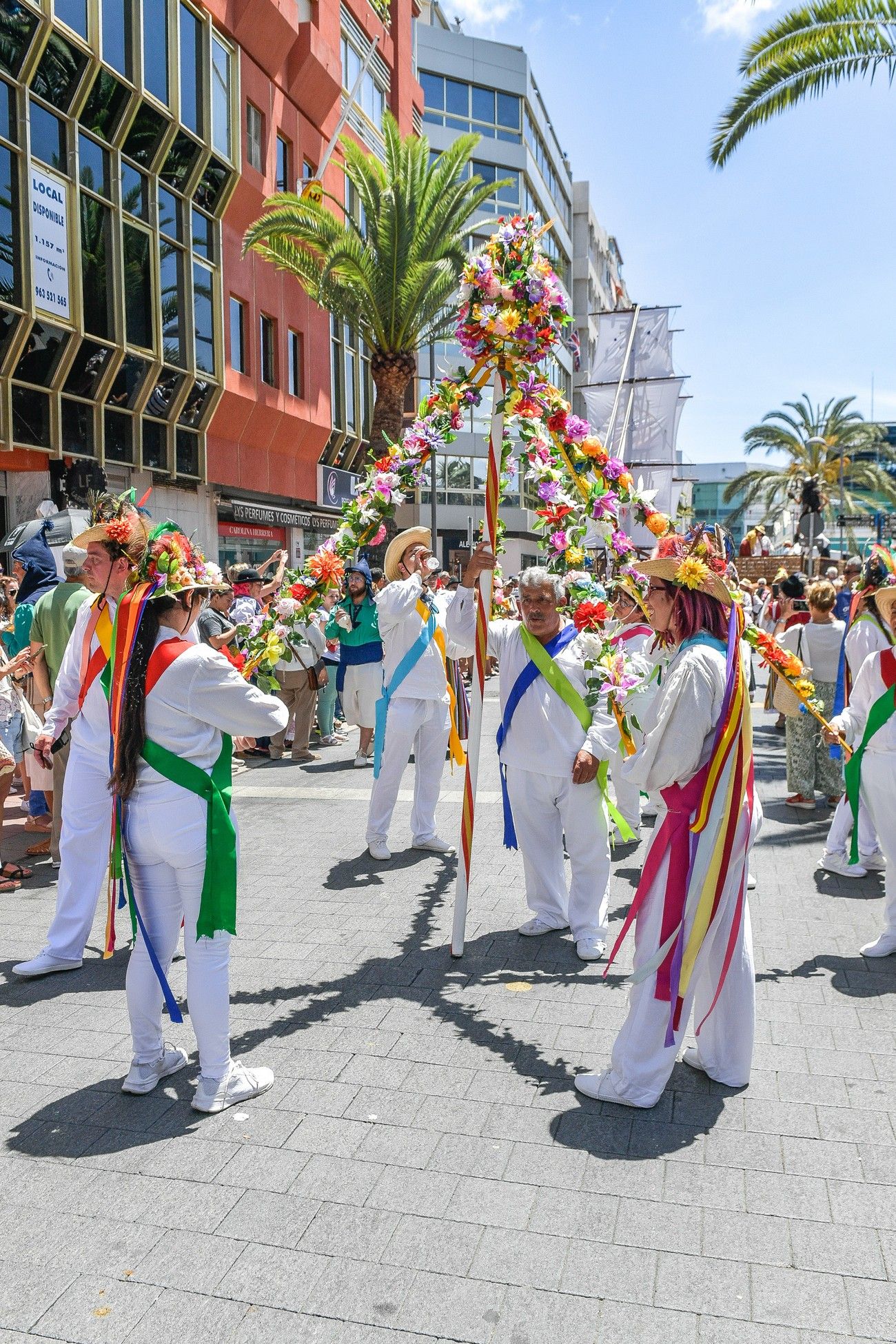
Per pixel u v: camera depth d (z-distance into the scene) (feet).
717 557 10.48
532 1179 9.21
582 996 13.51
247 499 70.44
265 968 14.61
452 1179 9.24
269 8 61.98
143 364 53.67
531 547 136.15
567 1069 11.43
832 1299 7.61
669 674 10.32
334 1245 8.30
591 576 15.67
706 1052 11.16
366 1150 9.77
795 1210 8.72
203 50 56.80
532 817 15.66
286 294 71.87
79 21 44.98
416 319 60.85
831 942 15.53
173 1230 8.53
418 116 102.22
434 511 82.23
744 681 10.43
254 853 21.26
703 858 10.24
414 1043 12.11
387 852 20.71
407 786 28.58
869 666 15.60
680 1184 9.11
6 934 16.30
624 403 116.06
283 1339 7.26
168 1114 10.55
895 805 14.57
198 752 10.46
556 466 16.24
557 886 16.05
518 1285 7.79
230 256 63.31
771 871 19.67
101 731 14.43
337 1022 12.74
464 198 60.49
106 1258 8.18
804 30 35.53
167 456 57.67
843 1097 10.72
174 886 10.75
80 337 46.88
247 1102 10.76
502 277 14.74
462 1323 7.39
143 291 53.36
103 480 46.34
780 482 156.04
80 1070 11.60
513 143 138.92
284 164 71.10
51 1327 7.42
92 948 15.84
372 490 15.87
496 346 14.85
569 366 173.47
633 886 18.74
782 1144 9.79
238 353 65.98
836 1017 12.75
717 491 306.76
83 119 47.32
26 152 42.88
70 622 18.52
